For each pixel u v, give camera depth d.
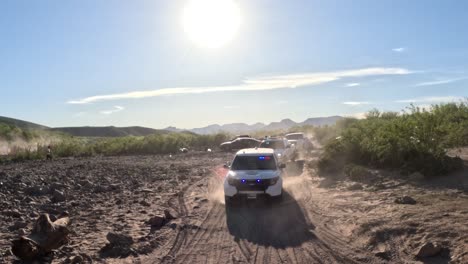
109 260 8.30
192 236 10.03
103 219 11.91
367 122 24.78
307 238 9.52
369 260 7.91
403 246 8.25
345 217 10.98
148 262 8.23
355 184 14.54
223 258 8.41
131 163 30.84
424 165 14.55
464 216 9.11
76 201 14.84
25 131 54.69
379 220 9.80
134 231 10.43
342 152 18.83
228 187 13.41
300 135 33.22
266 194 13.13
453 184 12.77
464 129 18.92
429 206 10.45
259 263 8.07
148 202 14.39
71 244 9.34
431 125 16.77
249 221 11.34
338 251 8.53
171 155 39.34
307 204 13.09
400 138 16.75
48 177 21.67
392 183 14.19
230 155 37.62
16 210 12.80
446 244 7.84
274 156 14.70
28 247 7.95
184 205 13.77
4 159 36.16
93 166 28.31
